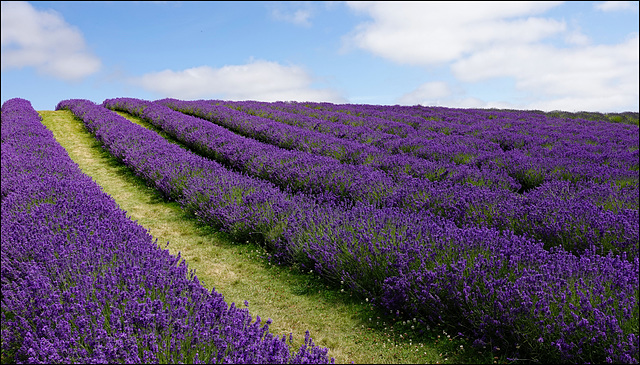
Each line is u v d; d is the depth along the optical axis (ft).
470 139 41.22
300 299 13.56
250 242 18.43
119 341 8.25
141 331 8.90
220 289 14.20
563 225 15.58
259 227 18.03
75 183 21.74
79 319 8.98
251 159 29.32
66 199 18.45
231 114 55.57
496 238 13.52
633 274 10.82
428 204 19.13
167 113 54.03
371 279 13.17
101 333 8.61
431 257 12.51
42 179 22.38
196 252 17.42
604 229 14.74
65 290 10.46
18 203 18.19
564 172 27.32
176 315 9.39
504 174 26.53
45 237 13.66
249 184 22.61
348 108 78.38
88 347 8.74
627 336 8.90
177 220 21.53
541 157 33.17
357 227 15.26
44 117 57.82
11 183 21.74
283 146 37.78
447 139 41.06
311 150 33.71
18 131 39.01
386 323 11.98
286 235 16.28
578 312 9.83
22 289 11.21
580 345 9.11
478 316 10.65
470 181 24.54
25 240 13.51
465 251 12.81
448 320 11.51
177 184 24.17
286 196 21.29
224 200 20.43
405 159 29.40
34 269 11.65
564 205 17.88
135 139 36.24
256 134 43.32
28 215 16.20
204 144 36.14
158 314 9.14
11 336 9.43
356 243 13.89
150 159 29.04
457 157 31.99
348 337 11.37
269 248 17.74
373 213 16.47
